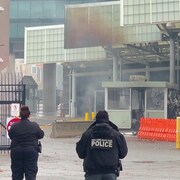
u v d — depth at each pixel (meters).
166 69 52.22
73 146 24.38
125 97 32.59
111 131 7.39
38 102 78.75
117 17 45.28
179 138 23.02
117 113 32.69
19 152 10.10
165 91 31.81
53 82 62.34
